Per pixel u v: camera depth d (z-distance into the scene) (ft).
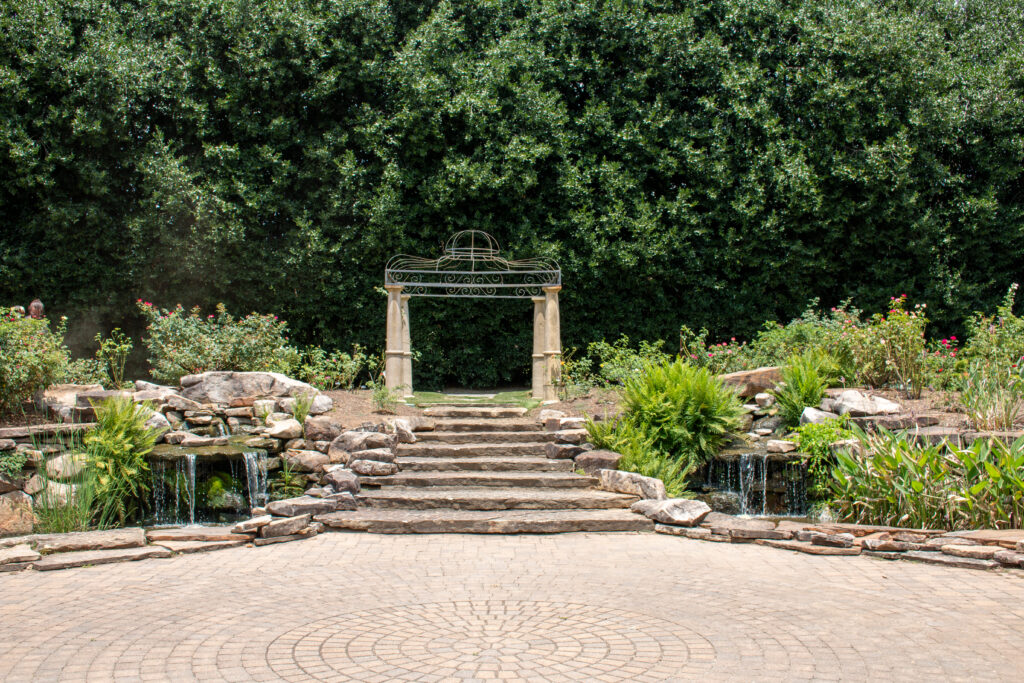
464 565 21.86
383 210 50.31
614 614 17.52
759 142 54.39
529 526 25.95
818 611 17.70
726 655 14.97
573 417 34.96
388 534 25.90
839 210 52.75
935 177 53.06
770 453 32.71
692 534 25.43
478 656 14.98
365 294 52.54
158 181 47.55
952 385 37.11
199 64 50.75
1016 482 24.45
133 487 29.25
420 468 31.01
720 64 54.54
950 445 26.48
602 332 53.83
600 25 53.47
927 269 54.03
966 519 24.97
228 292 51.60
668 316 54.24
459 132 51.90
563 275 52.11
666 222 53.67
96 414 30.60
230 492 31.14
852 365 39.55
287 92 52.39
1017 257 54.70
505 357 54.54
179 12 51.57
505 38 52.80
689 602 18.43
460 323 53.42
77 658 14.85
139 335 52.31
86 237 48.88
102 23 49.67
